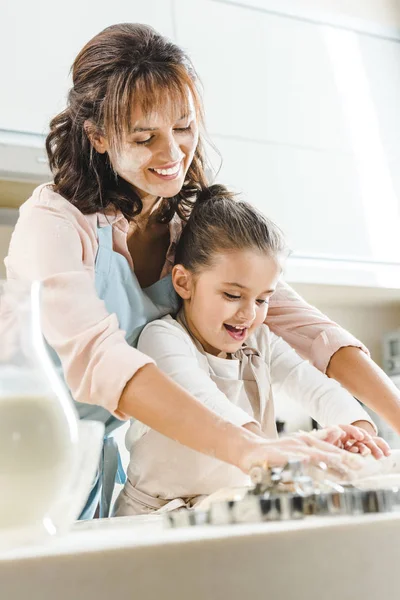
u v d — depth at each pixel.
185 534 0.39
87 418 1.10
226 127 2.11
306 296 2.37
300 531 0.39
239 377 1.16
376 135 2.35
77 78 1.11
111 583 0.35
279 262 1.14
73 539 0.45
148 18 2.00
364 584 0.40
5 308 0.46
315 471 0.61
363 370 1.18
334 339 1.21
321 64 2.29
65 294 0.92
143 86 1.03
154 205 1.15
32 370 0.46
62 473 0.45
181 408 0.78
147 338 1.08
